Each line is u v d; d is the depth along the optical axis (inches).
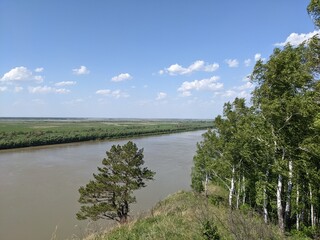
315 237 752.3
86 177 1839.3
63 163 2332.7
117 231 589.3
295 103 653.3
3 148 3250.5
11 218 1157.7
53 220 1146.0
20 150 3203.7
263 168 927.0
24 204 1320.1
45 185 1638.8
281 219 738.2
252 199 1179.3
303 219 946.7
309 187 829.8
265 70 711.1
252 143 886.4
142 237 506.9
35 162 2379.4
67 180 1759.4
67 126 6501.0
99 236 600.1
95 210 933.8
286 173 726.5
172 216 652.7
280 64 675.4
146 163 2379.4
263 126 771.4
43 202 1350.9
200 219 503.8
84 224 1111.0
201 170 1353.3
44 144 3678.6
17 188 1569.9
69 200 1386.6
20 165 2229.3
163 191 1603.1
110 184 978.7
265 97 729.6
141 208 1301.7
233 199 1235.9
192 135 5531.5
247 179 1072.8
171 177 1926.7
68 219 1159.0
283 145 719.7
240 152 943.7
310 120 659.4
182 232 505.0
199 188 1365.7
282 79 684.1
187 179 1886.1
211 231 429.4
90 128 5438.0
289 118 681.0
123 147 1030.4
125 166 994.7
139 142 4109.3
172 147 3484.3
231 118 1023.6
